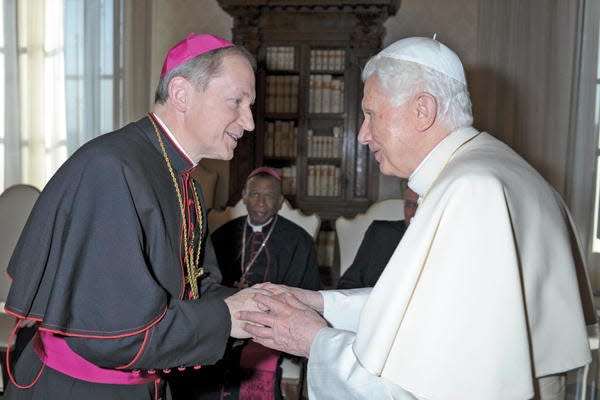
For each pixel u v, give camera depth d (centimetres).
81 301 141
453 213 132
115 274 142
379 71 155
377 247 354
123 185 146
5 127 712
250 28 669
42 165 725
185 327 149
